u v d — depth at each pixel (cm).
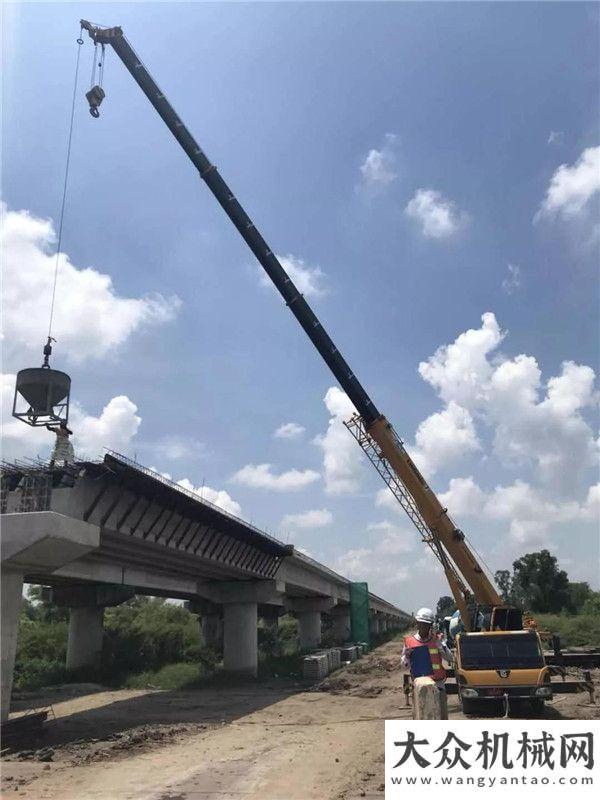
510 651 2161
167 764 1639
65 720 2736
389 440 3144
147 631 6034
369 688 3672
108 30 3059
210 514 3553
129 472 2658
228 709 3055
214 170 3198
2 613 2225
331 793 1277
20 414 2366
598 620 7469
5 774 1548
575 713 2205
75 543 2316
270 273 3266
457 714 2228
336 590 8306
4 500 2353
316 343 3247
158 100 3147
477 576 2980
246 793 1298
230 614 5062
